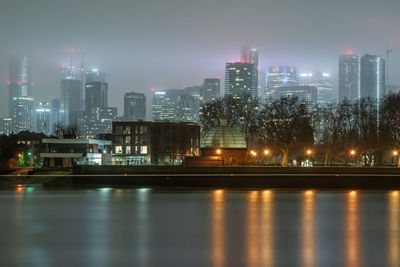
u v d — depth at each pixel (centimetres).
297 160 19550
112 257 5438
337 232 6862
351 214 8575
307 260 5238
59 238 6512
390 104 16400
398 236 6569
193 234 6738
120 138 19950
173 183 13488
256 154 19862
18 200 10894
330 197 11094
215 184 13225
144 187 13588
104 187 13925
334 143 17638
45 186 14512
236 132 15862
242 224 7538
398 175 12825
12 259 5369
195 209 9188
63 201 10650
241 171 13188
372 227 7275
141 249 5819
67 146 19800
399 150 15962
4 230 7131
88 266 5088
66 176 15288
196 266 5047
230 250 5728
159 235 6688
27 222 7862
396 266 5016
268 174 13050
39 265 5128
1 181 15362
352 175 12888
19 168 17712
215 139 15600
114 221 7912
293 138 17138
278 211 8900
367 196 11275
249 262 5166
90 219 8144
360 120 18088
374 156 19350
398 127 16050
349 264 5084
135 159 19812
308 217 8250
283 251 5647
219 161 14262
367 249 5753
